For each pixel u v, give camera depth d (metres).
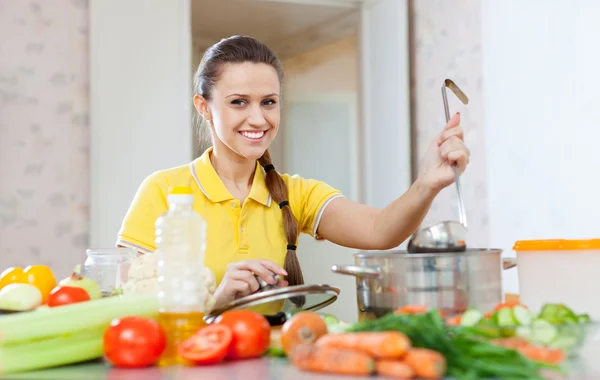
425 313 1.11
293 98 5.87
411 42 4.16
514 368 1.00
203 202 2.04
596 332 1.17
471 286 1.33
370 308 1.38
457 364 1.02
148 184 2.06
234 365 1.15
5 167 3.43
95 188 3.48
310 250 2.79
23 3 3.48
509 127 3.56
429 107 4.03
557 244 1.44
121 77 3.55
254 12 4.34
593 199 3.12
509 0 3.54
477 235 3.75
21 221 3.44
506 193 3.58
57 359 1.15
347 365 1.03
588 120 3.15
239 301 1.33
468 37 3.78
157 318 1.28
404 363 1.01
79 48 3.57
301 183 2.18
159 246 1.32
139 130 3.57
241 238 2.03
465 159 1.71
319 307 1.54
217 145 2.07
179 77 3.65
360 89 4.28
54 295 1.34
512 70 3.54
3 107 3.44
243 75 1.92
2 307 1.41
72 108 3.54
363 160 4.27
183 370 1.12
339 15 4.38
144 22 3.60
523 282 1.49
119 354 1.14
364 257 1.39
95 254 1.60
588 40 3.15
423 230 1.40
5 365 1.10
